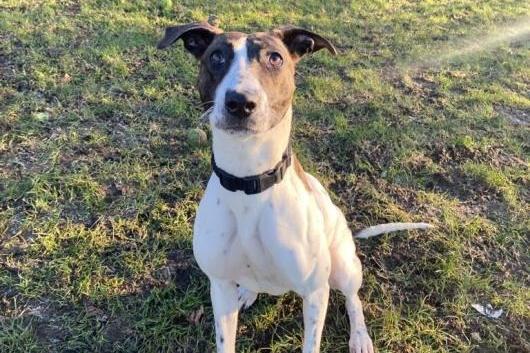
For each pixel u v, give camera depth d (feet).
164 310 2.97
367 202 3.81
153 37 5.41
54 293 3.01
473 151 4.36
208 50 2.35
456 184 4.04
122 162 3.89
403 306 3.13
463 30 6.52
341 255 2.78
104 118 4.29
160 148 4.06
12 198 3.51
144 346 2.83
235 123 2.10
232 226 2.40
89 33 5.36
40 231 3.32
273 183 2.33
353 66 5.42
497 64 5.80
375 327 3.01
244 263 2.49
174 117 4.39
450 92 5.18
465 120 4.75
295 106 4.68
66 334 2.85
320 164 4.10
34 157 3.85
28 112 4.25
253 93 2.08
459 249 3.46
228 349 2.61
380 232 3.35
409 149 4.31
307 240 2.42
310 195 2.52
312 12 6.50
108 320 2.93
